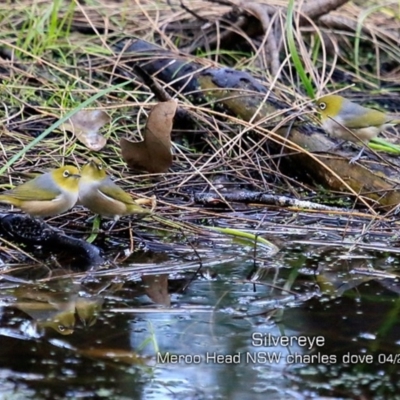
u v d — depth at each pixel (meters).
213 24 15.59
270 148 12.48
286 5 16.02
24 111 12.84
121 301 8.53
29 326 7.92
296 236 10.41
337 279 9.23
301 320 8.18
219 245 10.09
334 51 15.73
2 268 9.22
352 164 11.59
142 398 6.75
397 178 11.28
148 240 10.12
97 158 11.84
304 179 12.25
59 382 6.93
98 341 7.67
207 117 12.92
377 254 9.93
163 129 11.16
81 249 9.48
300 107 12.62
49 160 11.52
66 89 12.98
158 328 7.96
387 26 16.64
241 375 7.19
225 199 11.16
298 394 6.89
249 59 14.98
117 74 13.97
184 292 8.80
